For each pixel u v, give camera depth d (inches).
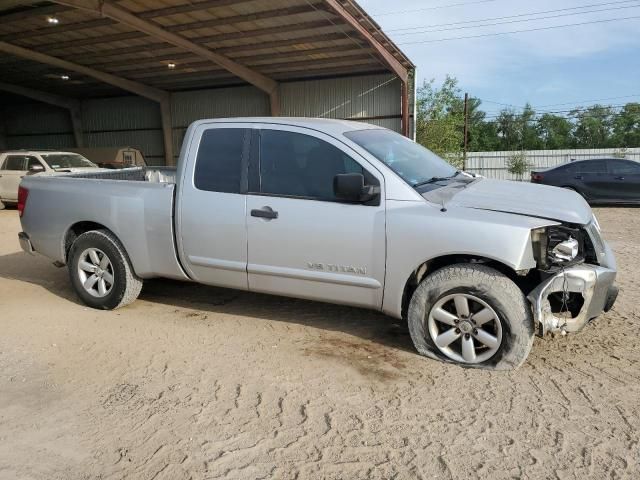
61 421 128.1
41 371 154.9
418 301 156.1
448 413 128.8
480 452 113.4
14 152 588.4
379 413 129.3
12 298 226.4
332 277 165.0
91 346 172.6
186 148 188.5
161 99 1021.2
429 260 154.6
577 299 148.8
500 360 148.2
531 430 121.0
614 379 144.5
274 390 141.4
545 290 144.1
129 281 202.5
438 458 111.7
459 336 152.9
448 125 1342.3
